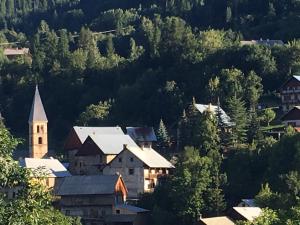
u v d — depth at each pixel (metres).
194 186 197.88
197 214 195.88
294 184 192.75
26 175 65.06
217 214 197.00
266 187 186.75
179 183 199.50
